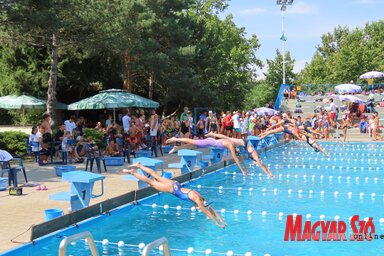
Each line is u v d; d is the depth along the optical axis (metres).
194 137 26.14
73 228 9.29
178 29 34.47
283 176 17.19
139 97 25.09
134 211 11.21
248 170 18.36
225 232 9.52
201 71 39.75
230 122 27.73
